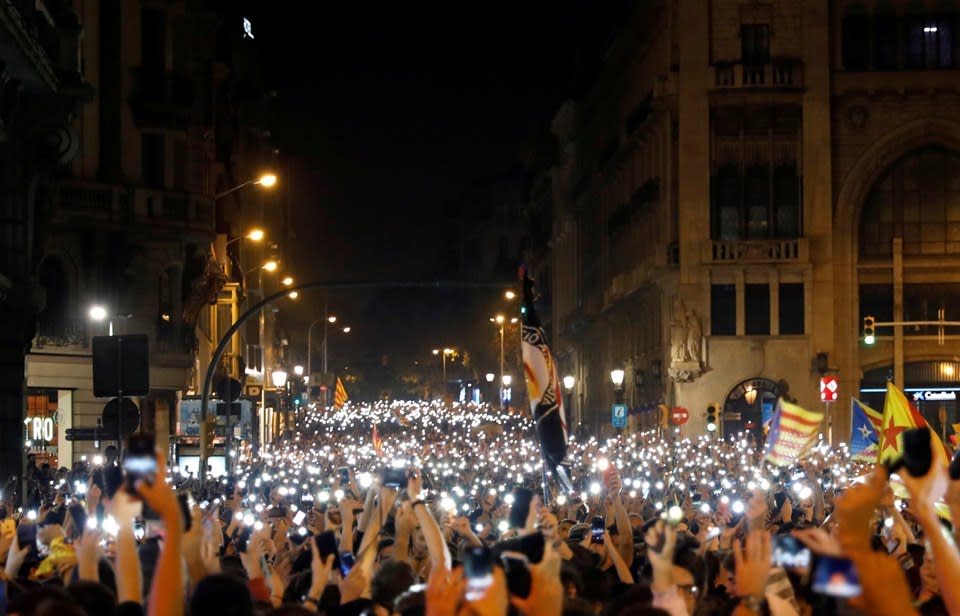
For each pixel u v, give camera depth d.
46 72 36.91
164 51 60.50
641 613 8.14
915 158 77.94
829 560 6.00
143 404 59.47
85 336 56.19
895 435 27.25
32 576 13.37
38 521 18.09
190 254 61.44
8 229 39.28
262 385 90.12
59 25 39.47
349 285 35.72
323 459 56.97
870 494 5.98
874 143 77.25
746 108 77.75
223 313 84.75
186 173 60.75
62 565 12.54
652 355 84.94
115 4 58.53
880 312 77.81
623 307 93.31
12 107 36.81
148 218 58.53
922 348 77.31
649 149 86.19
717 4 77.94
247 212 105.44
